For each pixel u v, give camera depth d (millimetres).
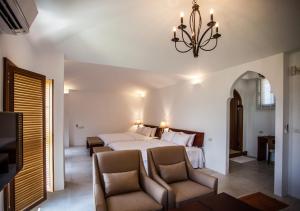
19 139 1647
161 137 6035
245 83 6246
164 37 3160
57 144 3324
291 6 2180
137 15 2596
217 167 4398
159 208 2016
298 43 2887
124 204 2010
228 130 4230
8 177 1475
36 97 2744
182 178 2686
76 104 7621
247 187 3506
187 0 2330
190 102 5352
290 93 3238
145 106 8227
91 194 3156
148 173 2684
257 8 2326
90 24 2631
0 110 1899
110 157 2441
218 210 1787
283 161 3172
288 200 3021
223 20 2652
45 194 2912
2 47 1867
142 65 4180
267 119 5754
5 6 1304
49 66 3281
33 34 2473
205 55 3721
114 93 8242
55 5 1809
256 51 3271
